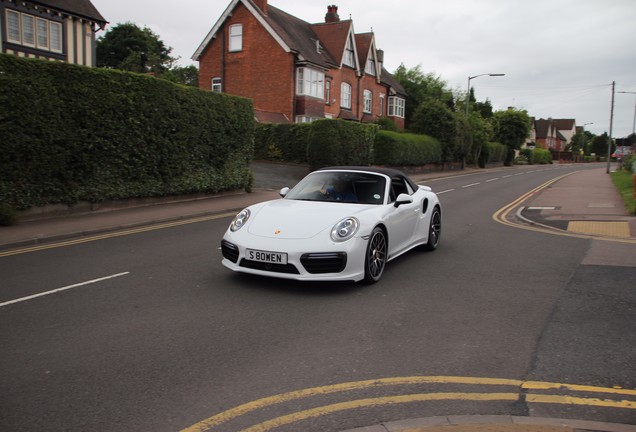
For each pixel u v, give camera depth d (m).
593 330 4.43
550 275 6.44
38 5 18.69
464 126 39.88
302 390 3.24
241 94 33.78
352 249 5.34
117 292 5.42
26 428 2.76
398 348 3.97
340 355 3.81
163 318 4.60
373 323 4.55
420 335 4.27
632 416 2.96
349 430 2.77
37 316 4.62
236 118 15.93
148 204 13.13
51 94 10.22
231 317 4.64
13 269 6.47
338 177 6.82
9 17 17.83
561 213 13.11
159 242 8.47
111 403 3.05
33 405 3.02
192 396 3.15
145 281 5.89
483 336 4.26
